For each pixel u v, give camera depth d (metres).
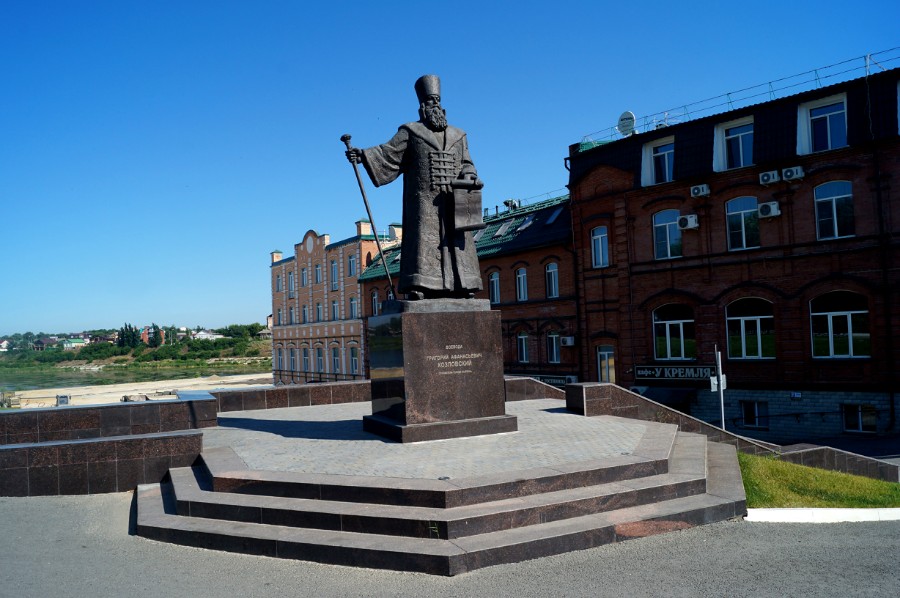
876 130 21.17
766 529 7.44
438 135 11.05
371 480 7.50
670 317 26.83
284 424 13.05
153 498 8.62
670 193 26.45
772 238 23.75
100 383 86.06
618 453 8.72
